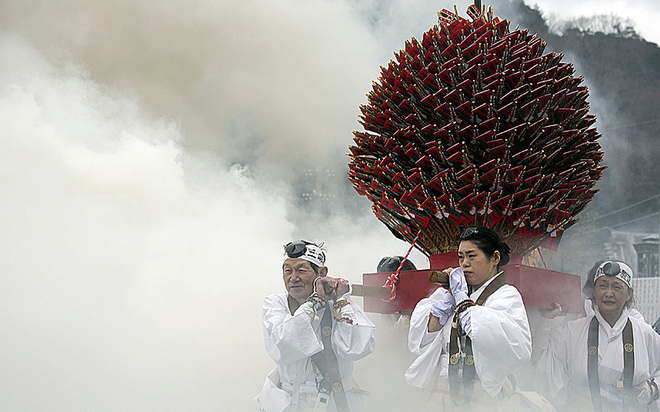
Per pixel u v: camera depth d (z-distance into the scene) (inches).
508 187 100.0
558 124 100.1
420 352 102.4
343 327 106.8
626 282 117.9
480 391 95.9
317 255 111.0
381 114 107.4
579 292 109.0
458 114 101.4
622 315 119.6
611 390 117.3
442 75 103.2
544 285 102.8
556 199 104.4
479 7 114.3
